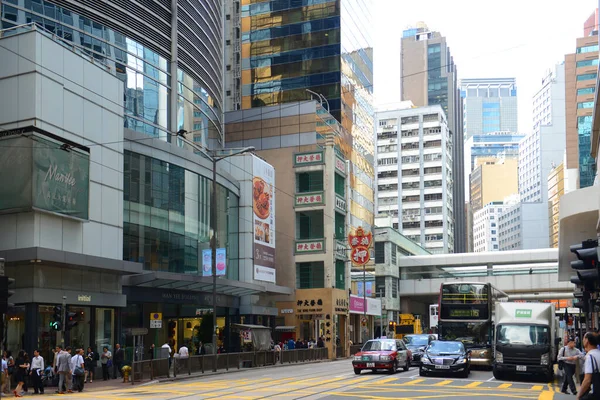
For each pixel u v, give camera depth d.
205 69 53.59
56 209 31.00
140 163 41.72
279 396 21.64
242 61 86.94
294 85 83.75
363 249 68.31
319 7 84.62
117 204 36.34
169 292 43.31
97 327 34.09
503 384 26.91
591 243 18.92
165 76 46.19
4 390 24.73
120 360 33.94
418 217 167.62
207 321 49.88
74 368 26.08
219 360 39.16
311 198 66.56
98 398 22.05
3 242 30.34
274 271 59.78
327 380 29.05
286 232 66.75
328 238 65.31
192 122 50.12
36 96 30.48
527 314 30.47
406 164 171.00
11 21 35.31
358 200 81.31
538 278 87.12
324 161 66.75
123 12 42.34
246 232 56.06
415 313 103.75
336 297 64.50
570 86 174.75
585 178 151.12
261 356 44.66
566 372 22.64
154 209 42.81
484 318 36.72
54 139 31.22
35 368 25.91
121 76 41.69
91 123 34.53
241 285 46.22
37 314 29.69
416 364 40.69
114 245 35.81
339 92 81.06
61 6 38.06
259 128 70.38
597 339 11.19
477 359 35.97
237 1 89.19
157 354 41.44
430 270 94.25
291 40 85.06
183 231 46.19
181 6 48.62
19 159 29.89
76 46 38.19
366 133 90.25
